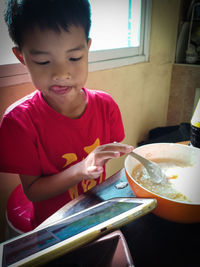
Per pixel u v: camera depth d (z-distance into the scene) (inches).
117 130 34.8
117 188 22.6
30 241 14.1
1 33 32.6
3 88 32.6
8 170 24.8
